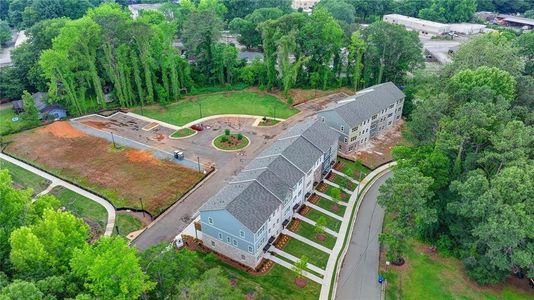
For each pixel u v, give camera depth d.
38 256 37.00
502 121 53.47
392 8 173.62
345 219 59.94
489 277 47.62
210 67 106.12
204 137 81.31
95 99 97.62
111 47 88.56
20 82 98.88
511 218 42.84
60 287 35.34
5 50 131.62
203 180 67.56
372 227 58.91
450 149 55.06
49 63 81.25
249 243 48.75
